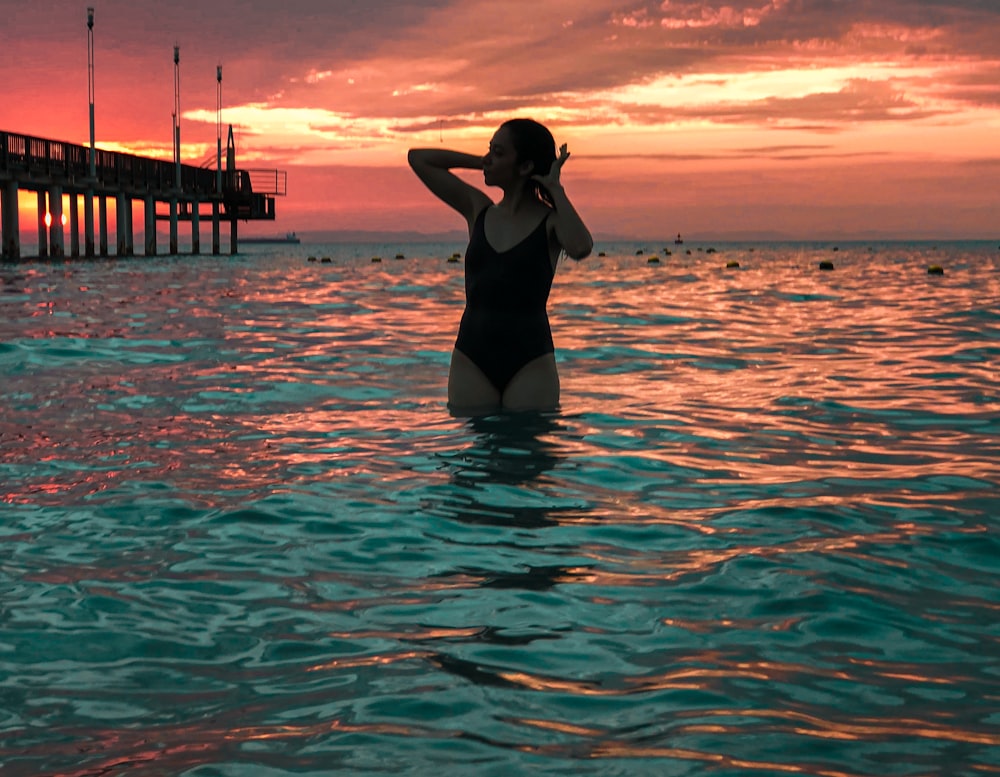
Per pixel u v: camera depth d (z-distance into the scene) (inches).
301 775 65.9
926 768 66.9
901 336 381.1
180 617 95.5
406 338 365.4
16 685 80.5
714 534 123.7
